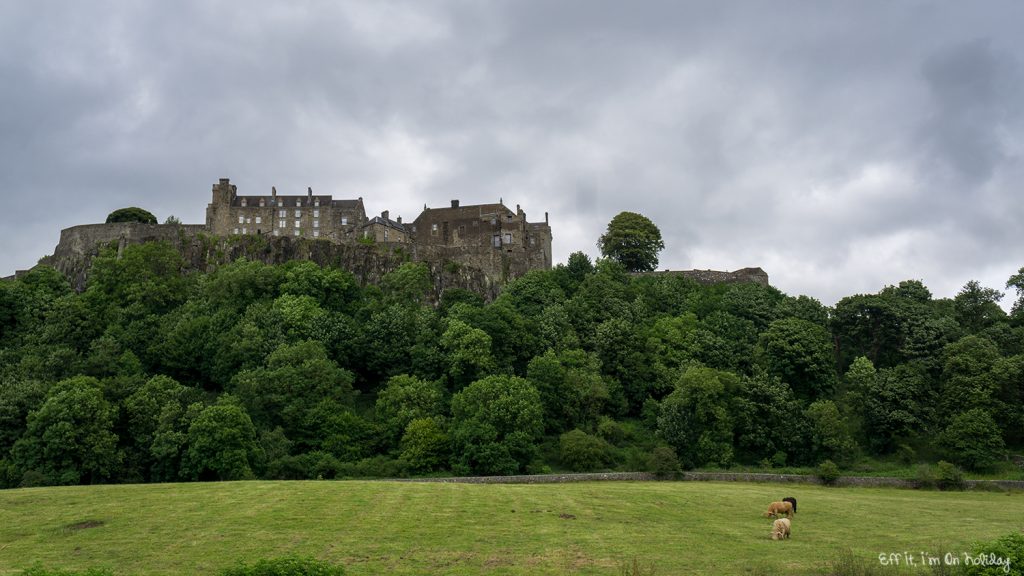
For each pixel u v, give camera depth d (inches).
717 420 3690.9
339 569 1259.8
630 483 3149.6
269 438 3358.8
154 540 1854.1
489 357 4126.5
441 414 3796.8
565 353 4232.3
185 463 3080.7
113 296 4680.1
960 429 3690.9
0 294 4448.8
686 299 5255.9
